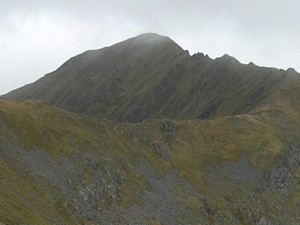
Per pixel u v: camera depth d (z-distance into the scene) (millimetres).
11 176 83125
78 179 99375
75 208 89562
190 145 147125
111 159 116062
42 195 85125
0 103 112625
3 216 63312
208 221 114188
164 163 132250
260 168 144750
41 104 124312
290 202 134875
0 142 93688
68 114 126625
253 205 127875
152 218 103312
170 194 118500
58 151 105188
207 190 128250
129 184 112750
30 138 103125
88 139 118000
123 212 100188
